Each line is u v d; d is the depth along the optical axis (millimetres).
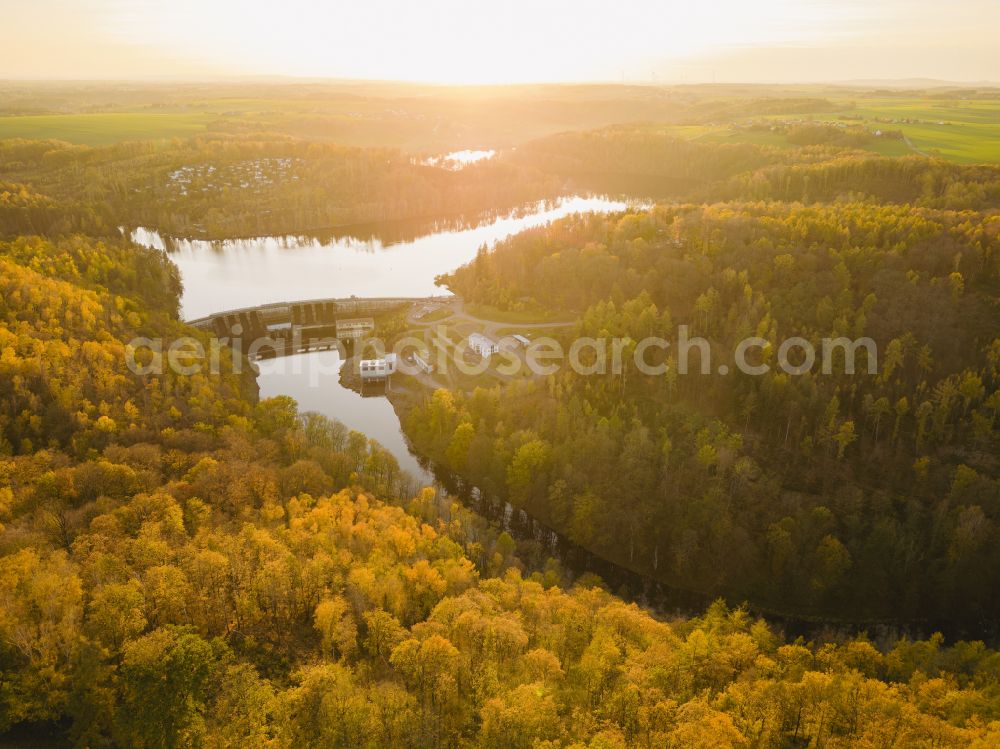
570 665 108000
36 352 194375
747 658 113375
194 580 108688
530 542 171625
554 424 198625
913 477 178375
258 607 110500
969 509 159250
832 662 118062
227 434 182000
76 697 88125
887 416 190875
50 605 94812
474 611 111312
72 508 137375
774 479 178625
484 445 197000
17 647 91438
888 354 195125
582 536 176500
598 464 182250
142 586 103750
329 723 88500
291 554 119625
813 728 95562
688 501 172875
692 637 115625
